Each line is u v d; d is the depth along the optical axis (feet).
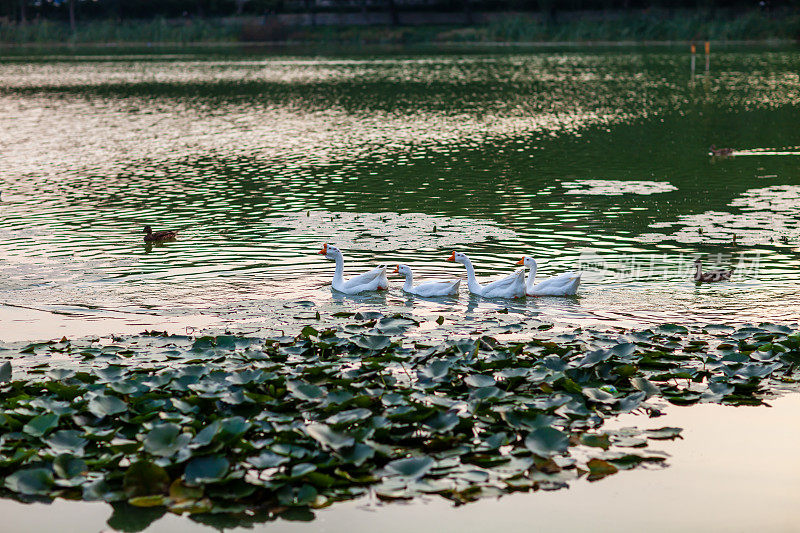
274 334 43.19
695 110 141.69
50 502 28.91
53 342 41.73
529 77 205.36
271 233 66.28
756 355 39.34
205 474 29.07
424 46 342.64
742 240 61.98
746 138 111.75
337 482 29.19
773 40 317.42
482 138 116.06
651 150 104.12
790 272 54.13
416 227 67.56
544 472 30.35
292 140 116.78
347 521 27.71
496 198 77.92
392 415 32.94
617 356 39.22
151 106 160.56
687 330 43.09
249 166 97.19
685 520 27.61
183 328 44.80
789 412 34.83
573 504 28.53
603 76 204.23
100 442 31.68
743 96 158.81
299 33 380.78
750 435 32.99
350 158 101.45
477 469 30.32
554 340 41.88
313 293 51.75
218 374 36.88
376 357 39.04
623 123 128.26
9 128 131.95
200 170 95.30
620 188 81.51
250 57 294.87
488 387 35.78
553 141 112.47
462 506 28.45
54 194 82.94
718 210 71.67
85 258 59.36
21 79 219.20
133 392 34.83
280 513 28.19
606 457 31.24
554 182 85.10
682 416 34.63
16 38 414.21
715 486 29.53
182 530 27.37
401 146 110.11
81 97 177.06
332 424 31.86
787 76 191.93
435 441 31.71
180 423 32.45
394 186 84.33
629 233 64.75
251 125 132.67
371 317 46.47
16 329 44.83
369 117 140.67
